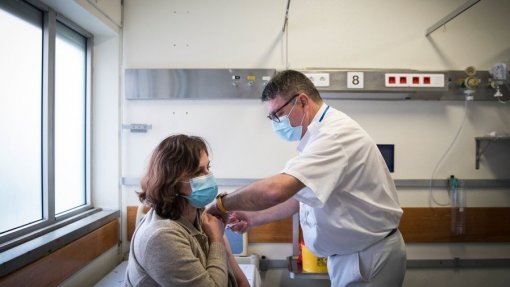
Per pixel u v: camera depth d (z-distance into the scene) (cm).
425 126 196
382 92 179
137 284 82
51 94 154
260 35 194
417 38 196
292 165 102
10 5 134
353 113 195
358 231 118
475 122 197
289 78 121
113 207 194
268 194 95
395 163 196
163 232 81
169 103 193
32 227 139
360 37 195
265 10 194
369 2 195
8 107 135
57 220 158
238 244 188
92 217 172
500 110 197
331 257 136
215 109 194
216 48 194
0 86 131
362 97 191
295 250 185
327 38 194
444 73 179
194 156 91
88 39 189
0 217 130
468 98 184
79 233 150
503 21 196
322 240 124
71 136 180
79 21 172
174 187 90
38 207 151
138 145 194
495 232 196
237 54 194
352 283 127
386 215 121
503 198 197
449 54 196
